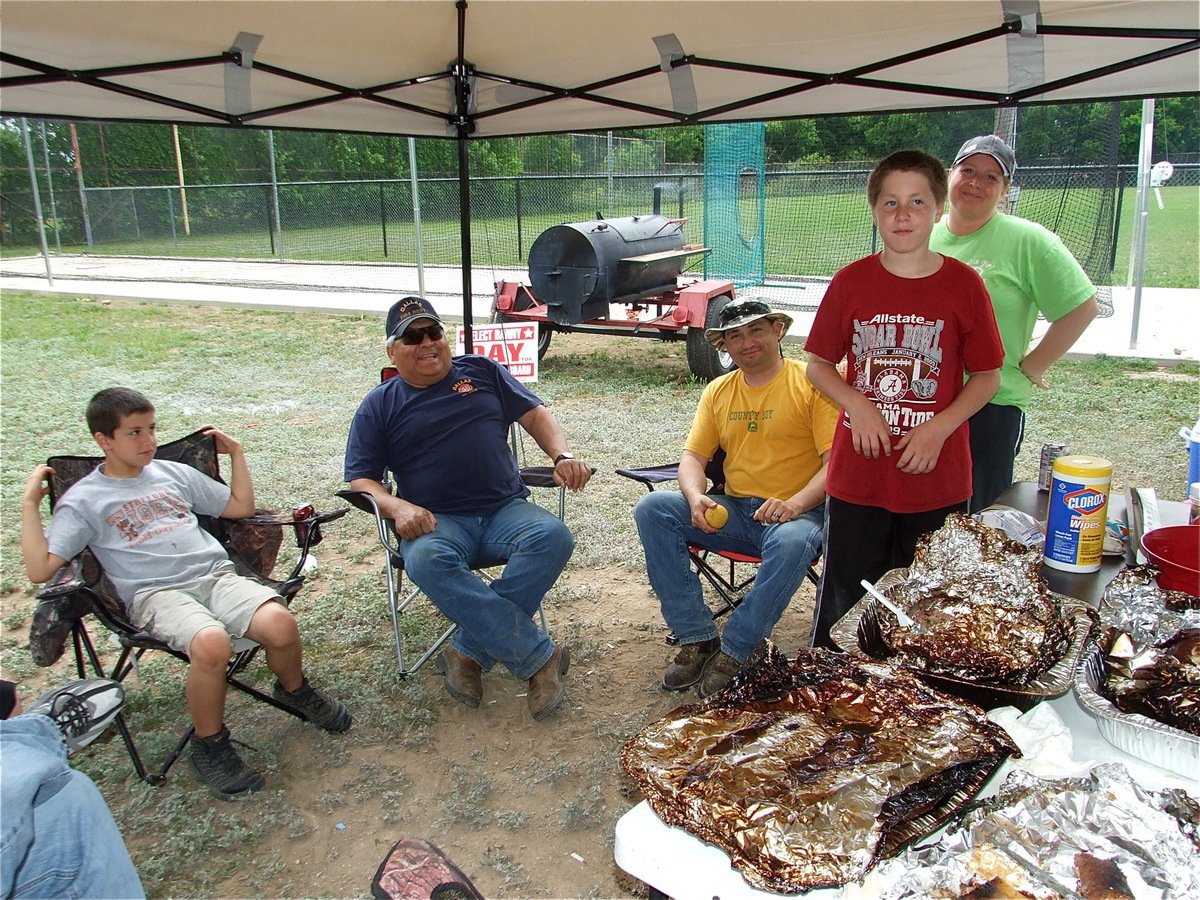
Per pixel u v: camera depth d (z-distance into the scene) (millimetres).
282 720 3223
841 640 1748
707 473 3590
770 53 3395
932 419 2426
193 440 3312
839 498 2660
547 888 2453
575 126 4449
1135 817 1158
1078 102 3541
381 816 2750
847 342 2572
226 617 2941
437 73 3809
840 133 17688
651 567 3340
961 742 1389
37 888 1656
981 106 3656
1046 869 1104
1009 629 1633
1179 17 2848
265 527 3318
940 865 1143
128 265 20453
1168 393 7535
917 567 1812
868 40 3215
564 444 3625
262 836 2660
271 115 4070
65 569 2957
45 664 2715
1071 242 9875
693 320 8391
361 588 4316
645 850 1338
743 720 1498
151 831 2666
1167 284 13766
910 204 2318
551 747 3074
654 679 3477
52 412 7688
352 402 8000
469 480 3430
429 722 3205
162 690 3426
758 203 12844
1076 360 8836
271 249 21297
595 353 10375
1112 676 1558
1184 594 1717
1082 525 2131
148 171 24609
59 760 1780
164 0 2783
